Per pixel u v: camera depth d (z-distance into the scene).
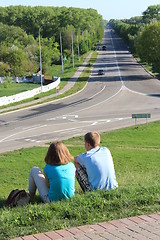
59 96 53.09
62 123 35.88
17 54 85.25
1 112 42.72
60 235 5.43
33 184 7.96
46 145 27.31
